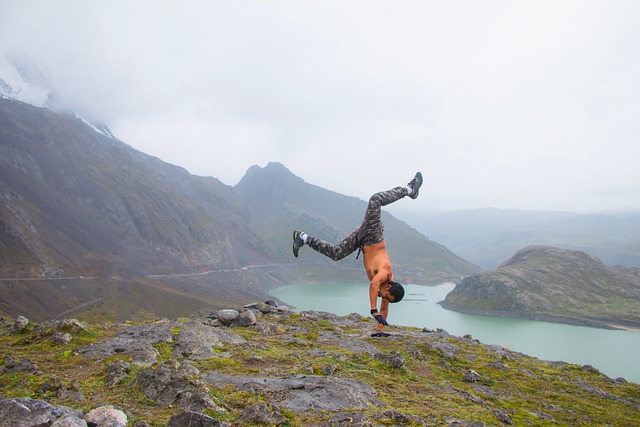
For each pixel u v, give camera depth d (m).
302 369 10.54
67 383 8.45
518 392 12.08
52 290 188.50
